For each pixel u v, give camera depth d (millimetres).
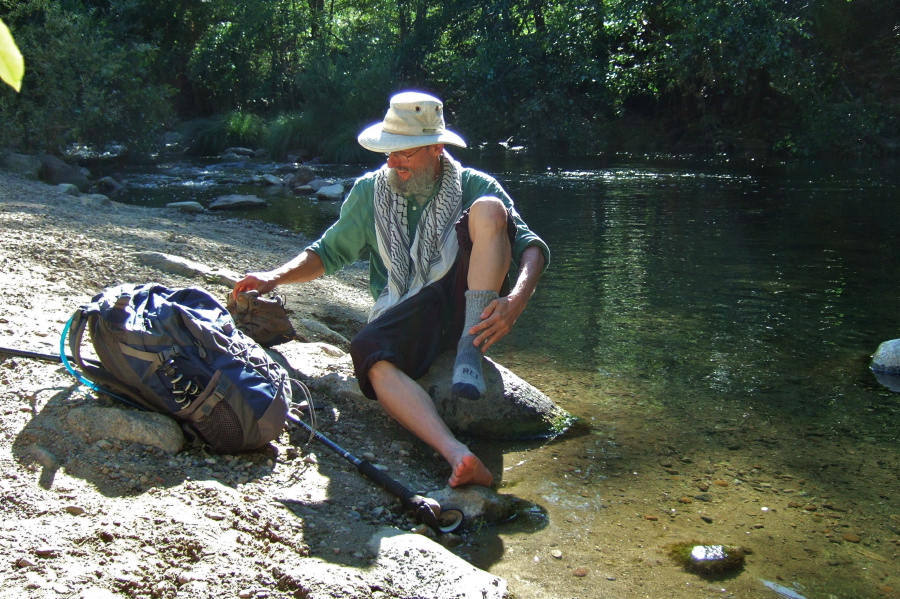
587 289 6195
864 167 16016
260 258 6855
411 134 3164
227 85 26562
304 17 27062
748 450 3297
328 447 2973
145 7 25078
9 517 2184
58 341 3414
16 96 13289
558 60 21469
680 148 20906
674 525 2701
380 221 3324
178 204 10695
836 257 7363
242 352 2848
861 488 2967
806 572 2424
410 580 2215
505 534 2650
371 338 3107
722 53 18578
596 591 2316
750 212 10250
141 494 2406
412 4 24656
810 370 4305
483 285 3020
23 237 5500
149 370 2744
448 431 2977
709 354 4574
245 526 2340
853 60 19406
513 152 20578
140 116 16859
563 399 3873
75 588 1932
